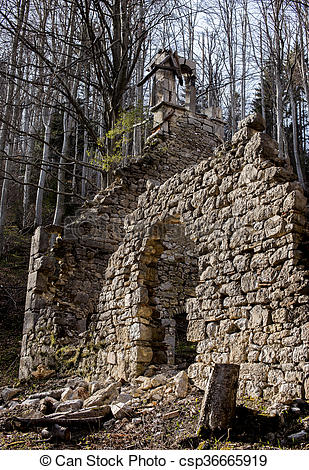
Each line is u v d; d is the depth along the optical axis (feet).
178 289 41.63
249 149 23.13
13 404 27.58
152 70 51.67
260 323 20.68
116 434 19.02
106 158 49.34
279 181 21.62
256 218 22.06
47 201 79.10
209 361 22.88
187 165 48.75
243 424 17.08
